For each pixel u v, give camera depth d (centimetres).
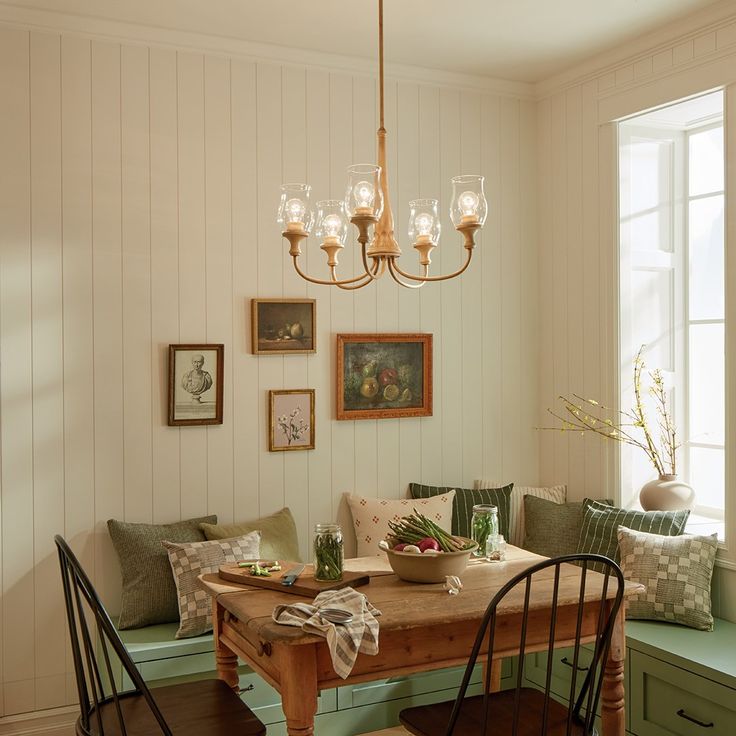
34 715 349
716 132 405
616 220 406
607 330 411
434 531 267
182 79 375
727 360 344
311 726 217
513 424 451
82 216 358
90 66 359
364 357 412
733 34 342
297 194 254
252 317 387
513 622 243
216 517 378
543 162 452
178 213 375
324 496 405
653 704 319
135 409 367
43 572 351
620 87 400
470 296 440
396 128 420
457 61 414
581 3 345
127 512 365
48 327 352
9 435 345
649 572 345
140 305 368
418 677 361
